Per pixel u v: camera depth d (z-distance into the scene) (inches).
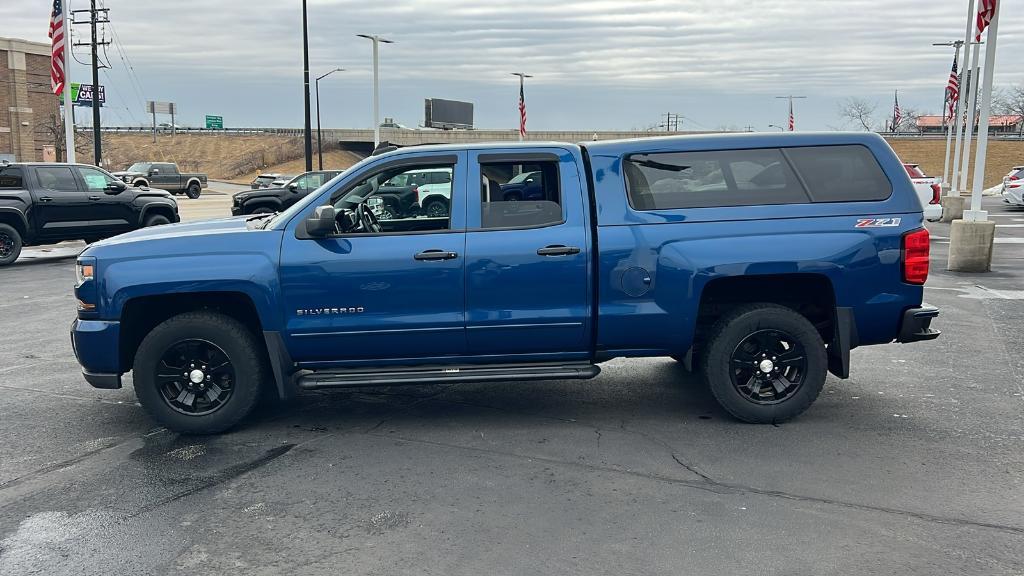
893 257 213.8
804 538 152.6
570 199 215.5
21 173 599.8
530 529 157.3
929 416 228.5
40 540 154.9
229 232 216.1
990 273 518.3
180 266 210.4
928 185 821.2
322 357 217.0
